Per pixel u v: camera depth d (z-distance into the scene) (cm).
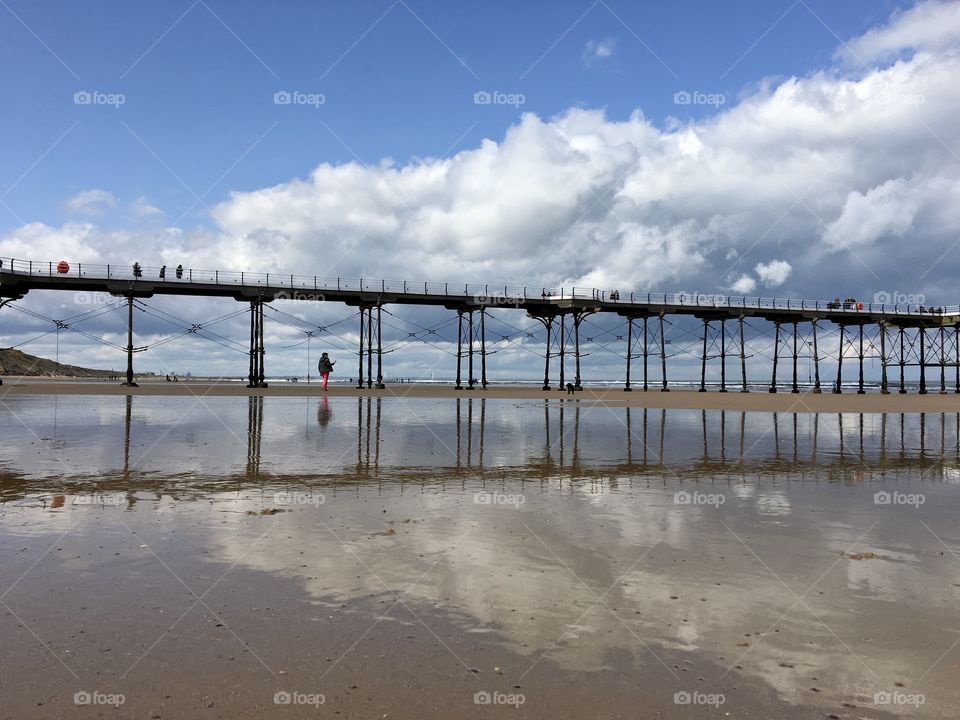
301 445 1348
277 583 476
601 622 405
